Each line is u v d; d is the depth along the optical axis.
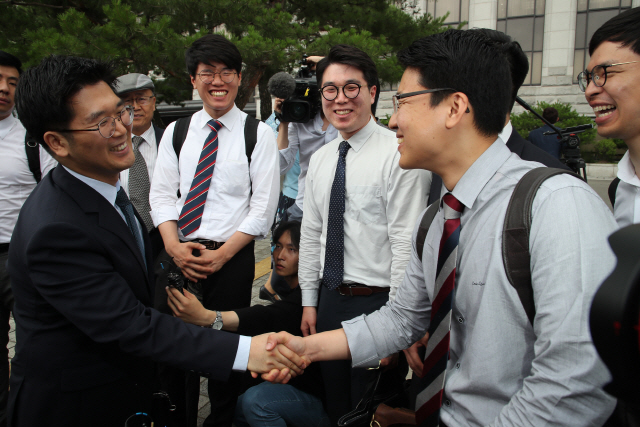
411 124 1.17
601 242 0.95
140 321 1.38
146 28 5.08
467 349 1.14
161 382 2.27
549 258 0.96
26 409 1.35
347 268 2.17
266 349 1.51
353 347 1.49
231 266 2.44
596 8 15.40
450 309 1.17
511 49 1.81
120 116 1.40
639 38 1.47
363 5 7.84
